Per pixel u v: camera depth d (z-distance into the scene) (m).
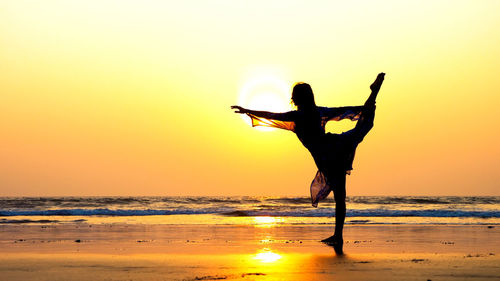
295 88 8.48
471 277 5.37
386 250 8.39
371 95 8.62
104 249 8.67
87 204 41.28
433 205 41.56
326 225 15.79
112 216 22.22
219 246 9.22
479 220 18.78
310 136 8.45
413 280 5.19
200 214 23.67
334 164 8.55
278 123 8.56
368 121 8.60
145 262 6.70
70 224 16.25
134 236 11.71
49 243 9.88
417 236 11.59
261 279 5.26
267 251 8.24
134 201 45.94
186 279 5.28
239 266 6.25
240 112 8.45
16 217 21.14
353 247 8.94
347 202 46.81
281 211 24.88
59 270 5.95
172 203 44.12
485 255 7.50
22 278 5.39
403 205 41.03
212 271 5.82
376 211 24.08
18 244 9.65
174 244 9.68
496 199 54.75
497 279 5.25
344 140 8.55
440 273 5.63
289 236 11.69
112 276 5.50
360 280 5.19
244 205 42.25
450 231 13.12
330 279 5.25
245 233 12.66
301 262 6.62
